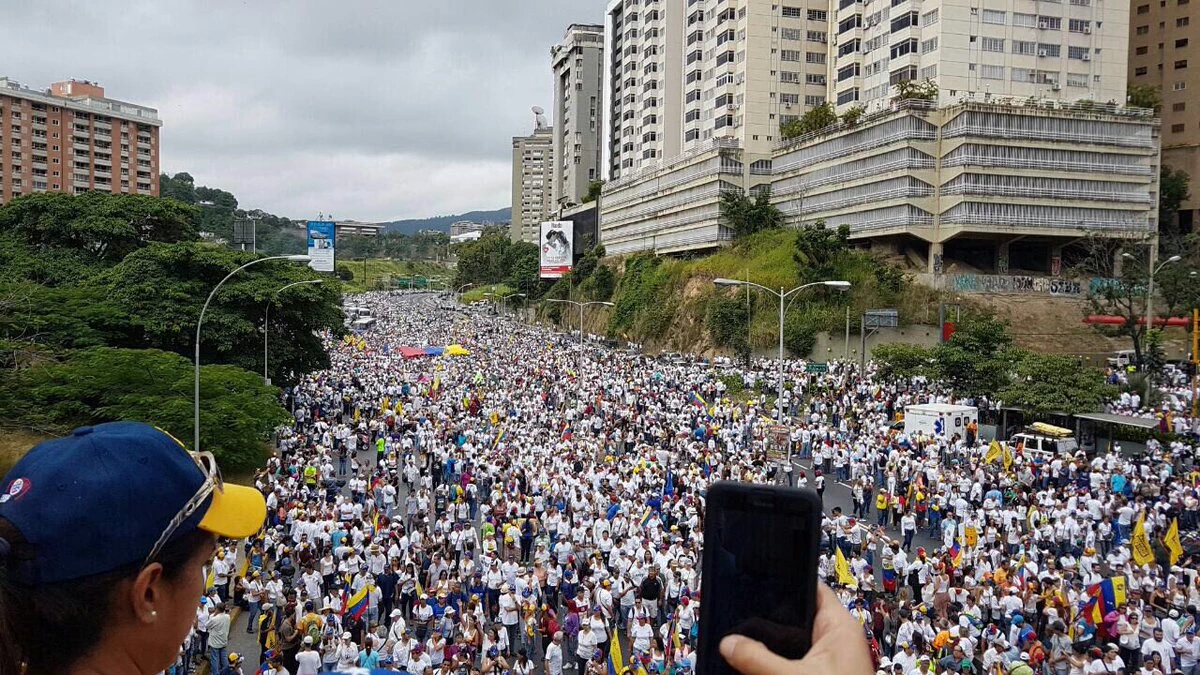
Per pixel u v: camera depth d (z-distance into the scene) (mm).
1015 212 82562
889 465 37469
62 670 2080
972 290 83000
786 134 102375
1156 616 22516
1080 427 47219
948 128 83312
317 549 26766
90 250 56156
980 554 25328
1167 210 98312
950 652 19594
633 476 33531
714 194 105375
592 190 152625
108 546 2064
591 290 128750
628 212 133250
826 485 40844
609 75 149375
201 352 47875
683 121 119625
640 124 134750
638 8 136875
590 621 20844
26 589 2010
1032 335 79312
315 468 35969
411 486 37688
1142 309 76625
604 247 142125
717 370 74625
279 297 49219
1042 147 82875
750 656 2191
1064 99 87188
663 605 23297
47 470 2119
